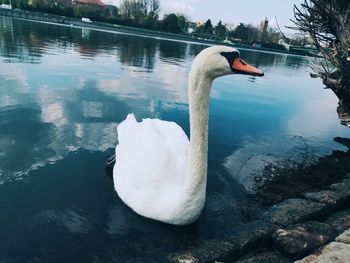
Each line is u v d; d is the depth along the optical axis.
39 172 0.98
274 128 1.63
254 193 0.99
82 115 1.46
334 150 1.42
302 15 1.59
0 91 1.68
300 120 1.84
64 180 0.95
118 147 1.02
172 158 0.86
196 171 0.74
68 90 1.83
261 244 0.76
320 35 1.64
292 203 0.90
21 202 0.85
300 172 1.16
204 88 0.71
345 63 1.52
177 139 0.96
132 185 0.85
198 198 0.76
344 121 1.72
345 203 0.94
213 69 0.69
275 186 1.04
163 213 0.79
